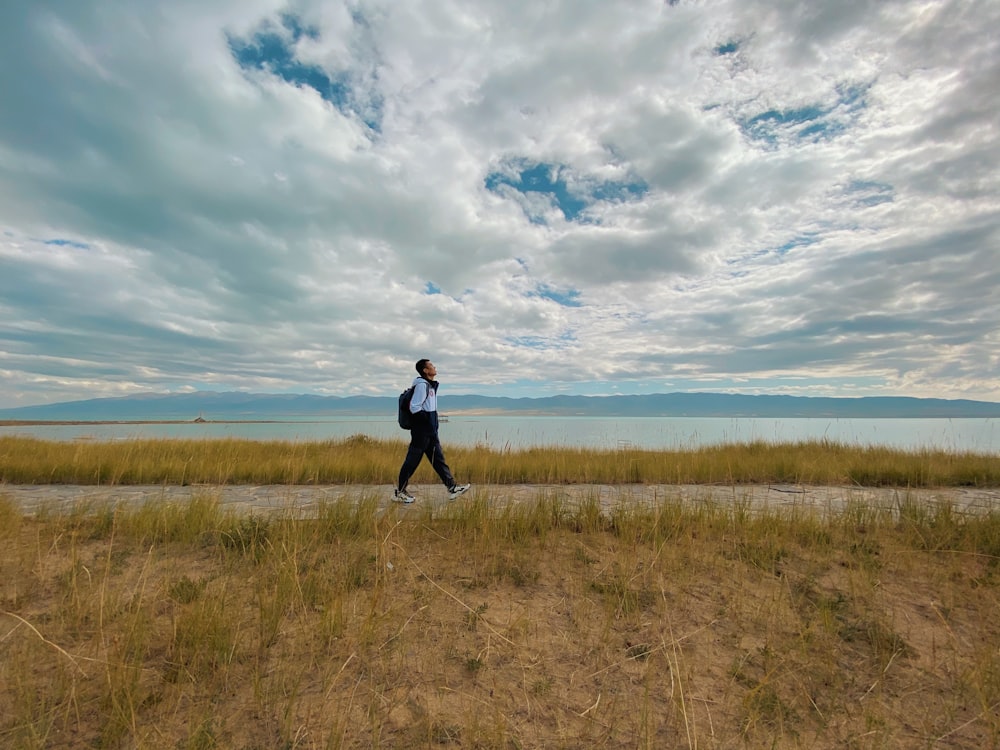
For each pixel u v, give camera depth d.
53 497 8.01
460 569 4.73
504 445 13.51
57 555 4.83
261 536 5.22
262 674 3.27
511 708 3.09
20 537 5.22
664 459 11.91
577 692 3.26
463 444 14.73
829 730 2.99
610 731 2.90
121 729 2.77
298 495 8.29
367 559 4.81
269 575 4.42
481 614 4.04
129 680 3.00
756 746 2.84
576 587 4.49
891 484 10.38
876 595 4.45
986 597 4.44
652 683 3.35
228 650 3.39
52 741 2.73
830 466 11.05
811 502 7.53
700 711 3.10
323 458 11.59
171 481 9.95
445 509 6.25
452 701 3.12
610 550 5.26
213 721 2.85
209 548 5.14
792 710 3.13
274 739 2.75
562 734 2.87
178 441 14.32
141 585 4.30
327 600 4.01
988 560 5.09
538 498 6.51
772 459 11.97
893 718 3.11
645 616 4.08
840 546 5.41
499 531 5.52
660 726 2.96
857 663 3.60
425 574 4.59
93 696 3.02
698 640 3.82
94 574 4.43
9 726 2.77
